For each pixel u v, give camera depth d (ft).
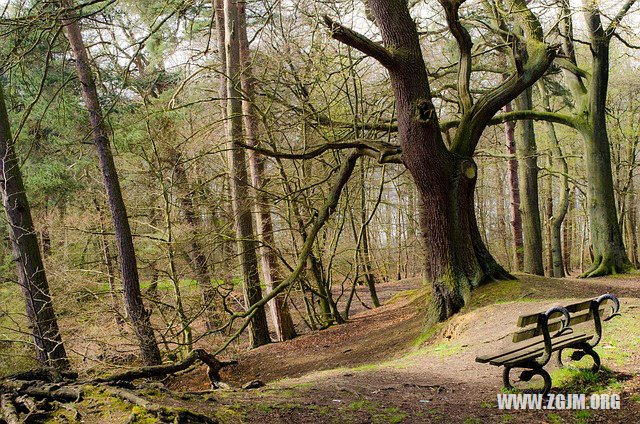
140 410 13.23
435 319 36.42
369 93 57.00
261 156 54.70
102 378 15.93
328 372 29.01
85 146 63.16
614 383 17.63
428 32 54.29
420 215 68.54
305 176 54.85
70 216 62.64
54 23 37.29
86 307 49.11
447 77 66.80
